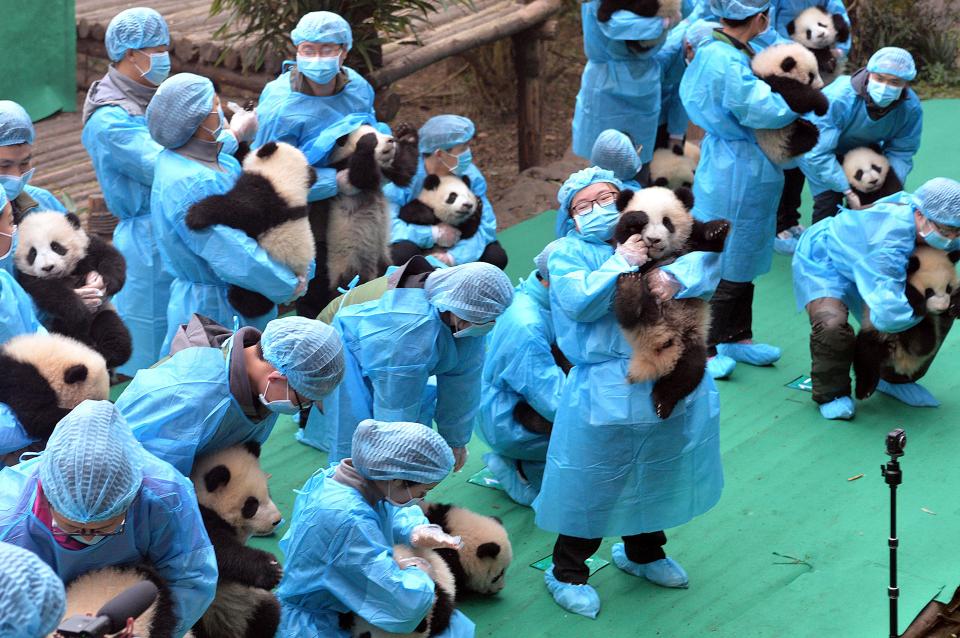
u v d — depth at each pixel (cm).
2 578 301
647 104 1023
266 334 478
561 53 1628
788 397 826
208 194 658
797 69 806
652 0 962
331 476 507
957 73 1477
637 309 550
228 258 657
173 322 697
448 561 608
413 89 1553
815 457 752
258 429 505
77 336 674
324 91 824
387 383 596
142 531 406
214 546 477
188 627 425
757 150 834
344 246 814
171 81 647
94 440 368
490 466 723
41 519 386
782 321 932
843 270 777
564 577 624
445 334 593
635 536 634
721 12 814
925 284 744
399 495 493
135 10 748
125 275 728
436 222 866
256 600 489
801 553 658
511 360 663
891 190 858
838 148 877
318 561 494
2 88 1126
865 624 593
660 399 570
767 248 855
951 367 855
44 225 673
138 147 750
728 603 621
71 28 1157
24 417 508
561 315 585
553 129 1460
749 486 724
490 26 1184
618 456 583
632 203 562
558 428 599
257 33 1112
